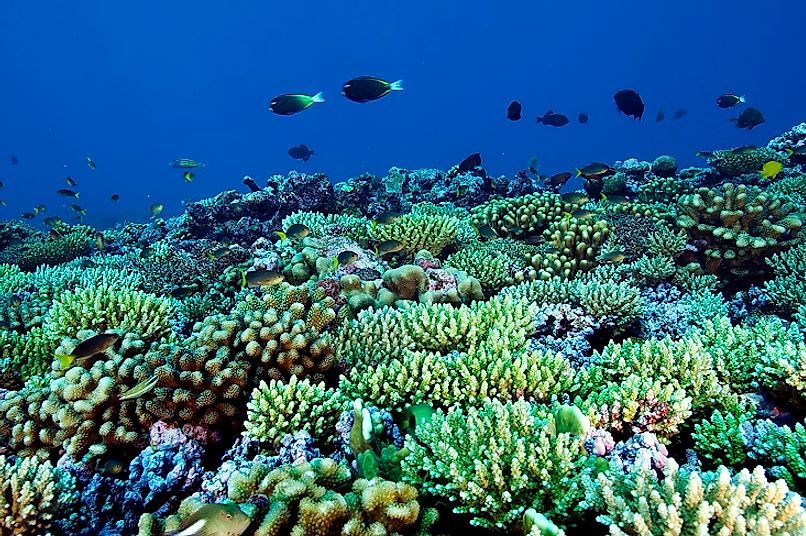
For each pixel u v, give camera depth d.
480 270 2.15
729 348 1.26
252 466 0.94
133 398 1.13
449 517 0.83
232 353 1.23
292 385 1.12
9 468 0.92
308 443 1.02
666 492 0.68
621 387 1.06
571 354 1.49
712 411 1.09
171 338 1.57
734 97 3.28
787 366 1.05
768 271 2.12
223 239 3.35
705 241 2.21
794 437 0.89
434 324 1.47
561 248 2.37
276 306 1.49
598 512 0.73
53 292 2.28
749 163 3.66
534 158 4.51
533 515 0.68
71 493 0.97
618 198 2.64
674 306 1.80
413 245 2.46
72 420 1.11
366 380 1.20
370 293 1.93
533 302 1.72
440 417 0.96
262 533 0.69
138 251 3.29
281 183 3.92
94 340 1.24
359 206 3.93
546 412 0.98
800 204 2.57
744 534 0.60
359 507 0.74
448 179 4.52
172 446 1.07
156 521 0.74
